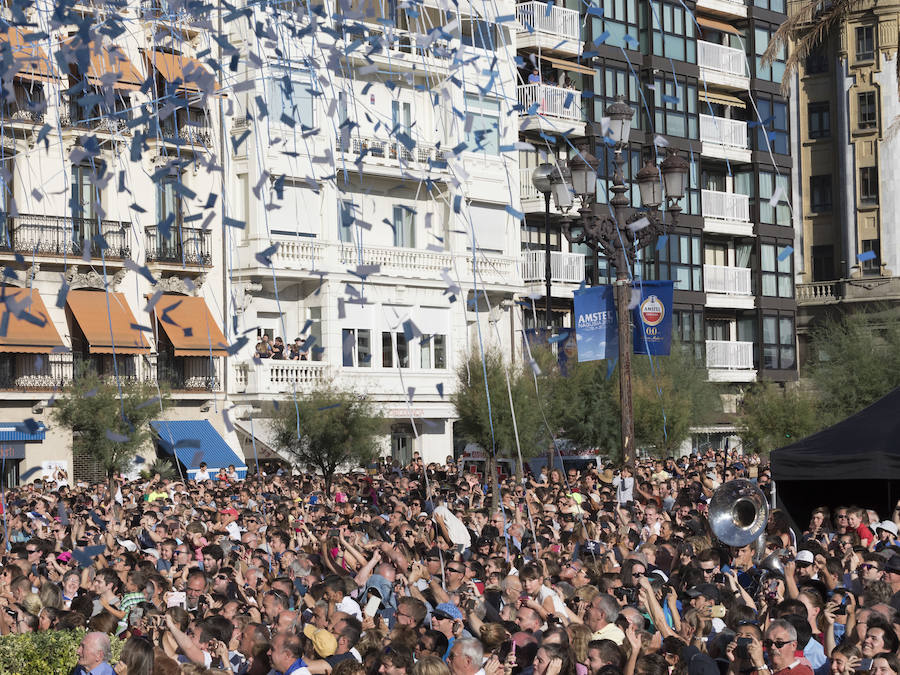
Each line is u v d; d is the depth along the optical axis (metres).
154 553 21.80
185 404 51.16
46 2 17.95
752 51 77.12
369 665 12.41
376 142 52.94
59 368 47.50
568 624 13.83
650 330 31.39
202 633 13.86
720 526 18.69
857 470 25.12
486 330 60.53
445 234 58.94
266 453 51.81
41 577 17.80
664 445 54.44
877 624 11.63
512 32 59.50
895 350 63.81
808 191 83.88
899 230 80.19
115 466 45.25
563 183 30.52
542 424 47.97
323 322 54.34
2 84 15.14
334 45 18.52
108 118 17.50
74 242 47.06
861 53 81.12
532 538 21.47
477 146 19.56
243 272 51.97
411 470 42.50
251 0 18.17
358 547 19.80
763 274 77.50
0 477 40.38
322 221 53.78
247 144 49.81
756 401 61.78
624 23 69.06
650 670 11.65
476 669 11.44
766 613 14.82
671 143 70.88
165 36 17.88
